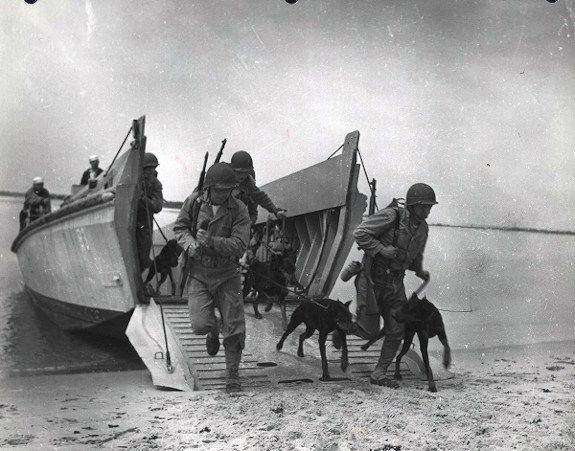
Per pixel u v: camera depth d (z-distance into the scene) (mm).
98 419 5449
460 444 4594
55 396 6531
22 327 13531
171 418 5469
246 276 9312
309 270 10859
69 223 10953
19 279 20672
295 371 7512
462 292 15133
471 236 20344
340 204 9898
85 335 12789
